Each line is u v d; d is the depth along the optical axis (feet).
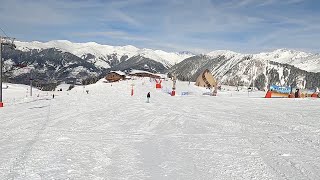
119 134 54.90
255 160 36.55
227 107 112.78
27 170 31.86
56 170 32.17
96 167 33.71
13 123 68.08
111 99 154.81
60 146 43.57
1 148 41.68
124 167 33.83
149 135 53.98
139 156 38.68
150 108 106.01
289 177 30.50
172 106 114.52
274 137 51.08
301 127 61.05
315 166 34.01
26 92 251.39
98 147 43.62
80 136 52.26
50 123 68.39
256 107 111.86
